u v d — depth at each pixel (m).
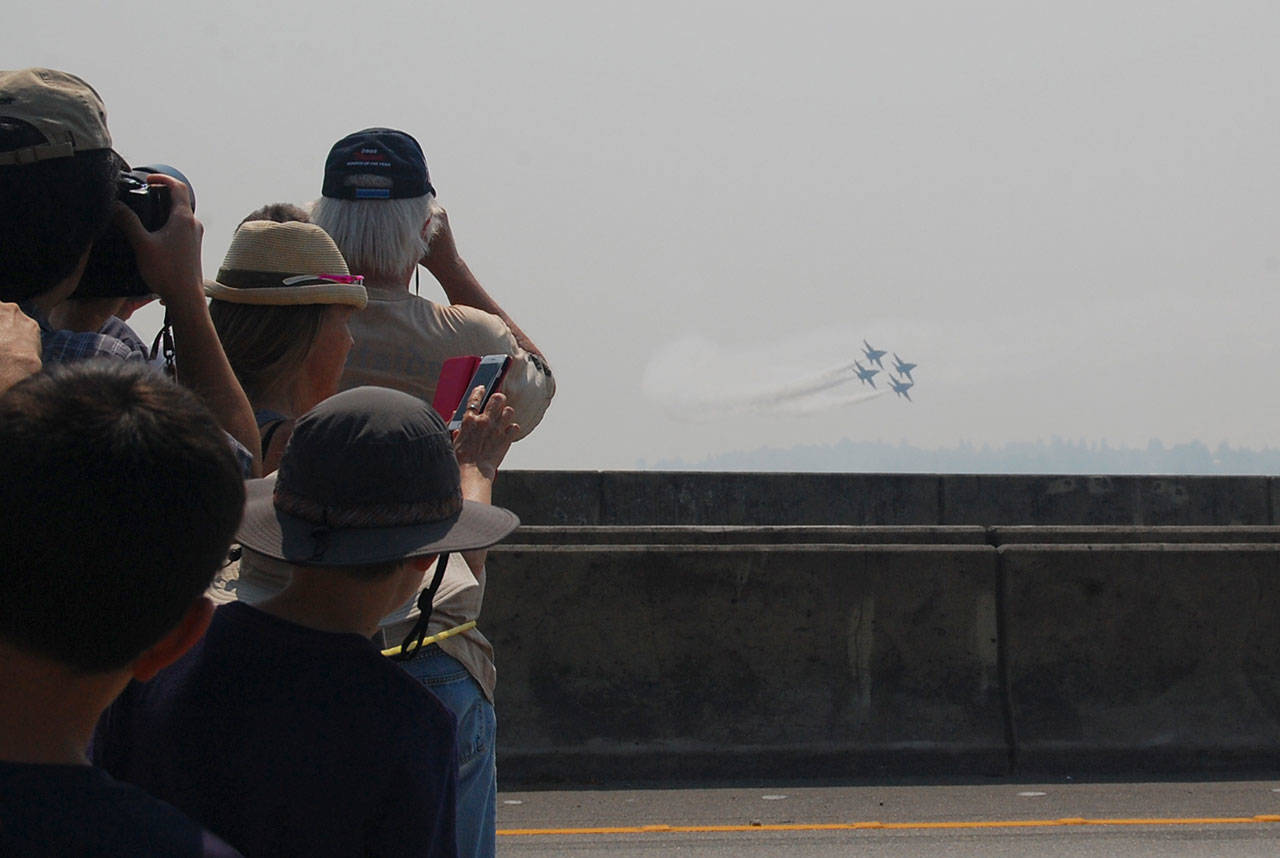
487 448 3.56
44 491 1.71
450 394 3.66
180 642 1.94
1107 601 10.73
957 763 10.35
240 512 1.93
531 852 8.24
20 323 2.41
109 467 1.74
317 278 3.72
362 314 4.28
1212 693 10.69
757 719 10.38
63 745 1.78
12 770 1.69
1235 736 10.56
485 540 2.82
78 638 1.74
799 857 8.13
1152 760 10.45
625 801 9.58
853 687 10.50
